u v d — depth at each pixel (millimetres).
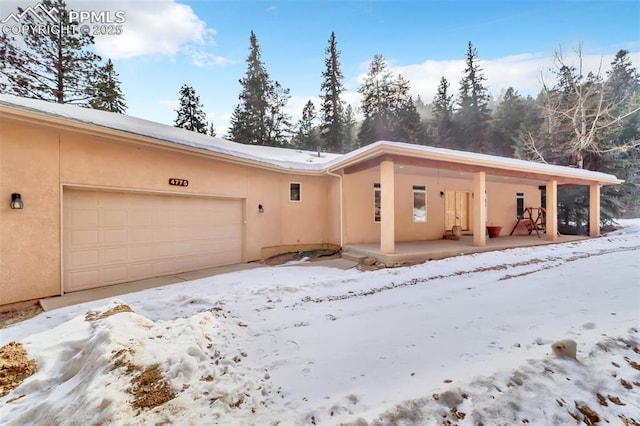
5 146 4754
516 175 10133
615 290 4945
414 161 8008
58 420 1953
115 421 1835
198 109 25922
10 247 4793
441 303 4559
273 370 2652
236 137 26422
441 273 6473
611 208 15773
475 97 29156
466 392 2195
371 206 10305
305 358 2873
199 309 4301
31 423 2014
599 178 11859
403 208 10711
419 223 11047
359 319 3953
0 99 4723
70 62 13703
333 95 27891
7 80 12359
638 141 15656
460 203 12227
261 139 26719
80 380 2314
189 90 25672
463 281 5844
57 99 13492
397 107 28984
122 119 7500
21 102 5215
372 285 5676
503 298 4719
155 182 6707
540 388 2273
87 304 4738
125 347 2543
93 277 5879
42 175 5121
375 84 29516
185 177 7266
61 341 2885
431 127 30875
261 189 9141
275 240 9609
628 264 7004
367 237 10188
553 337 3150
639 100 17406
